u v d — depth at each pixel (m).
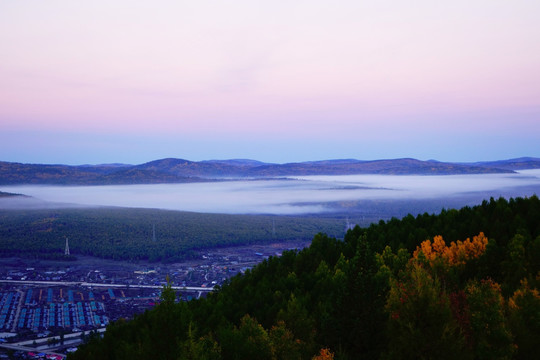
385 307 37.59
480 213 93.69
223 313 70.81
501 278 59.50
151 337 44.50
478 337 31.50
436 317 30.38
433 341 29.83
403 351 31.09
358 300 42.47
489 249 63.25
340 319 43.81
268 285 80.50
